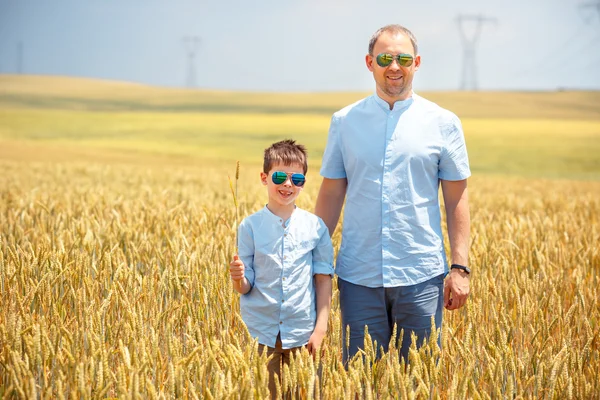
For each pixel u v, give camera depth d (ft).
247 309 11.91
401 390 9.42
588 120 230.07
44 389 9.86
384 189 11.79
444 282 12.36
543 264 17.30
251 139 167.63
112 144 155.02
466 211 12.16
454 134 12.01
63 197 34.50
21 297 13.52
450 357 11.00
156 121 211.20
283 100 319.27
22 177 57.36
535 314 13.06
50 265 15.10
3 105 288.71
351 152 12.05
